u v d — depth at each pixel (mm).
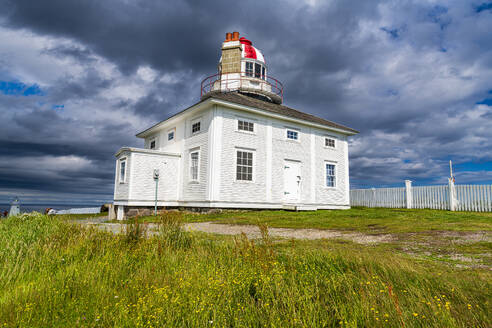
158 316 2785
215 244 6199
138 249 5516
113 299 3334
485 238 6969
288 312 2914
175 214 6977
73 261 4957
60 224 7754
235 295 3416
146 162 17750
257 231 9109
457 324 2623
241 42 24031
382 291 3199
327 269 4301
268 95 22172
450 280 3598
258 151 17672
